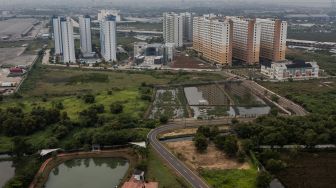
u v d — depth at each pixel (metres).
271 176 192.38
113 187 197.38
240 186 189.25
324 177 198.50
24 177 195.88
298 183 192.62
